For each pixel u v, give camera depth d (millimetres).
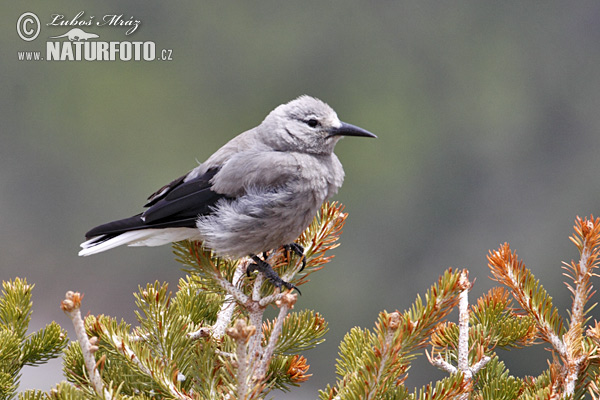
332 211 4602
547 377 3701
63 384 2949
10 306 3828
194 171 5398
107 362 3611
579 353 3582
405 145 20031
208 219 5094
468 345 3734
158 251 14422
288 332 3877
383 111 20297
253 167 5176
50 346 3816
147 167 18625
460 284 3143
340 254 16453
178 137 19375
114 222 5172
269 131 5480
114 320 3520
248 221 5035
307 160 5316
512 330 3801
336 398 3240
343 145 19859
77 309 2729
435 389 3229
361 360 3256
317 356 12625
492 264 3781
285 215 5121
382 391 3170
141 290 3611
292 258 4484
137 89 19188
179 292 4289
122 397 3008
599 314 10664
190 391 3439
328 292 15516
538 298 3707
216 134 19516
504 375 3715
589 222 3619
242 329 2715
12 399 3570
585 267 3635
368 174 19297
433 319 3160
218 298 4289
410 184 19297
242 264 4484
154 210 5148
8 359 3629
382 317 3080
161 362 3430
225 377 3303
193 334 3672
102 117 18781
